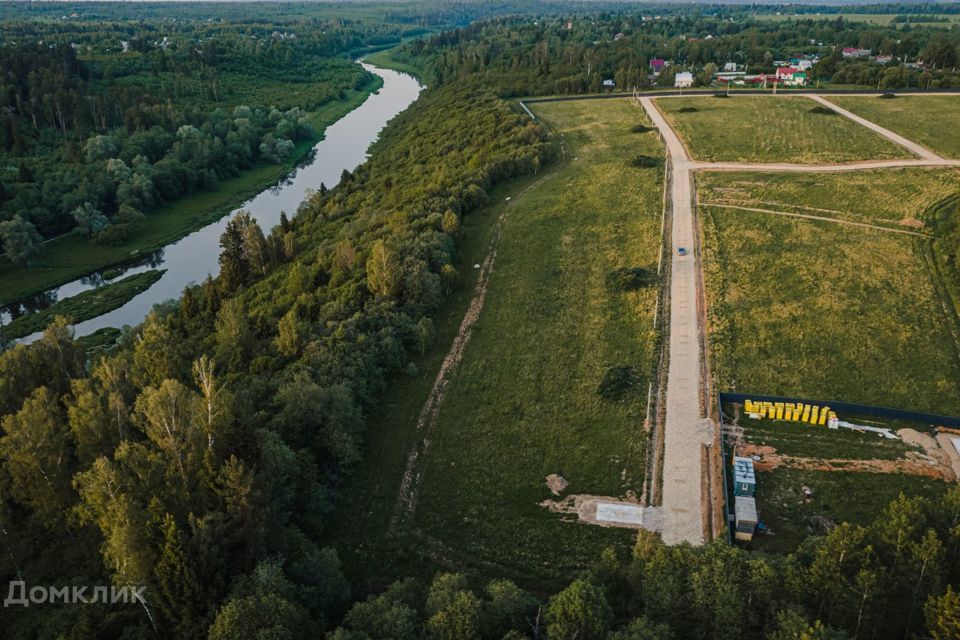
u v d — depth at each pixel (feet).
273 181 583.99
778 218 353.31
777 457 197.26
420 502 191.62
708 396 223.51
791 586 129.90
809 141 469.98
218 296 313.32
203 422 157.58
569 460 203.41
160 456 162.09
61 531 171.53
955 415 211.00
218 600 138.10
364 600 159.22
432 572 168.76
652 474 193.47
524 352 259.39
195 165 560.61
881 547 135.64
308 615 136.15
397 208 389.19
